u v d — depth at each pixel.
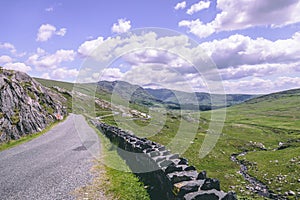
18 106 35.16
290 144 33.69
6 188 12.28
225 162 22.22
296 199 13.98
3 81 35.81
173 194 7.83
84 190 11.41
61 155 20.20
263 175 18.70
